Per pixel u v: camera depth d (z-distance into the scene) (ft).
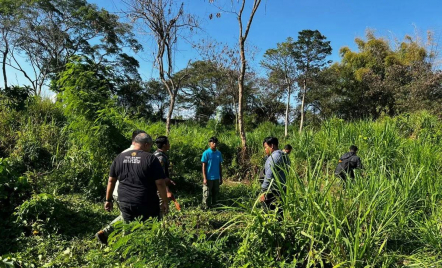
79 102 23.45
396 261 11.90
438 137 38.58
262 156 37.35
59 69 93.66
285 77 100.99
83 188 23.41
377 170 21.18
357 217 12.03
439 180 18.99
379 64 102.27
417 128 42.55
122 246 11.23
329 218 12.05
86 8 94.22
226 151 39.75
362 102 101.04
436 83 71.61
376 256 10.80
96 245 14.88
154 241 10.51
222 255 11.59
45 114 34.68
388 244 13.57
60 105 24.89
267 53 98.73
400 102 81.05
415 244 13.71
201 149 34.09
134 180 12.85
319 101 110.83
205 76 114.01
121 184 13.07
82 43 98.84
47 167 27.04
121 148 24.35
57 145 28.66
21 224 15.98
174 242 10.70
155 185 13.16
